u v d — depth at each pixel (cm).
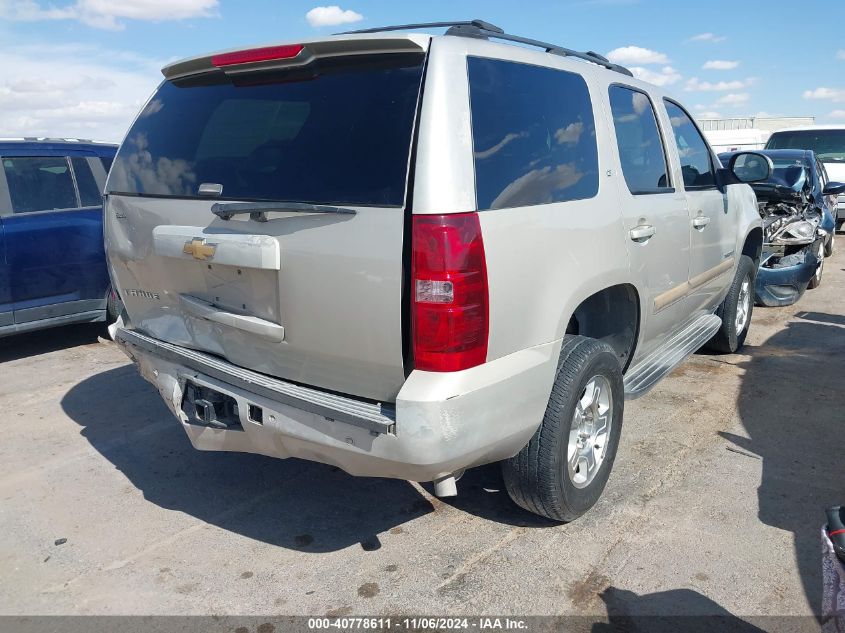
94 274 629
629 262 346
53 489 378
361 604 281
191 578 300
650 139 398
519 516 346
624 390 361
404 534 332
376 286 244
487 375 255
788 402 491
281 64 288
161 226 306
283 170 273
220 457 416
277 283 266
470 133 256
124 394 521
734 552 311
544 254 280
